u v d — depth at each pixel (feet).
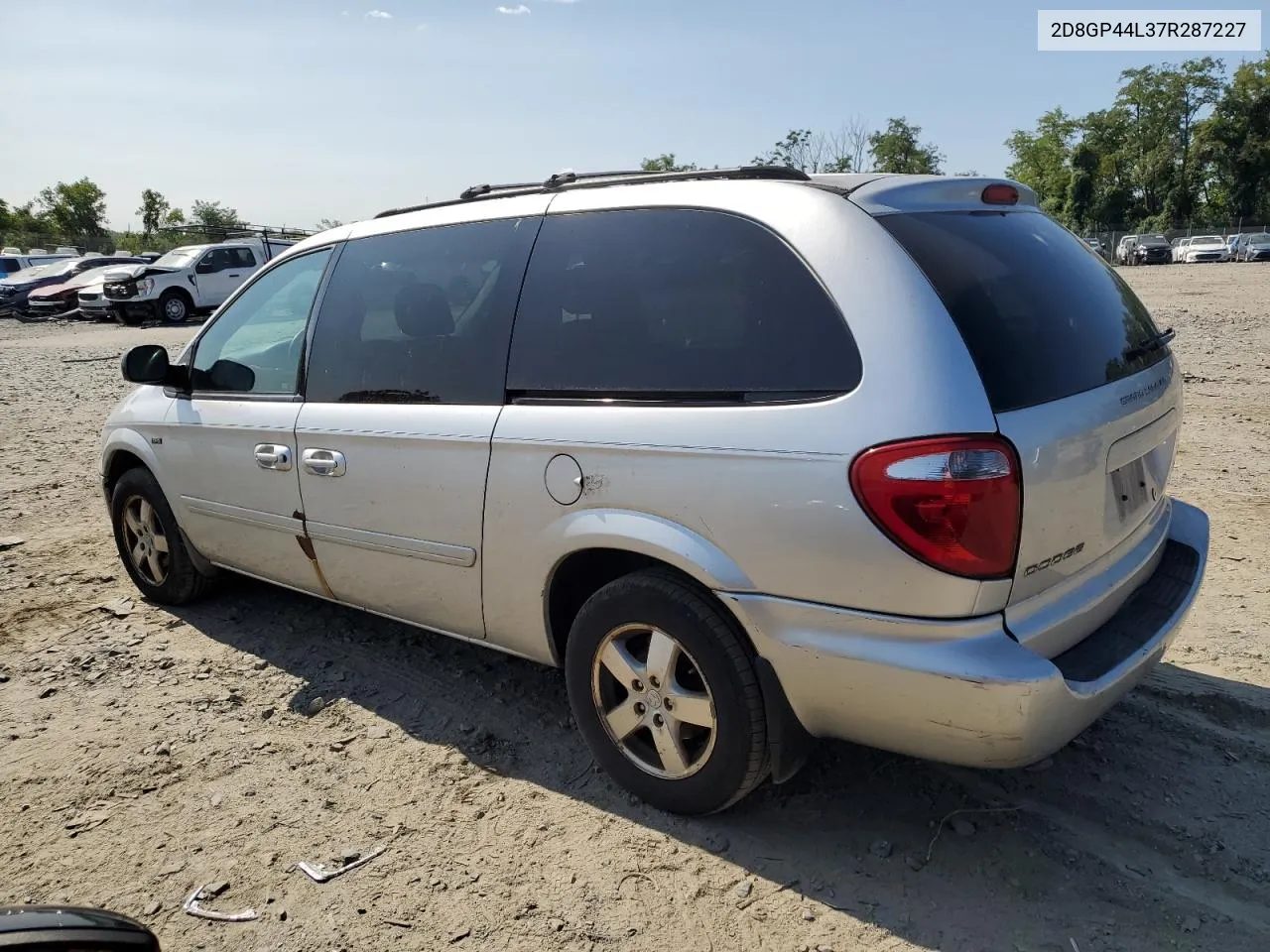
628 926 8.41
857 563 7.86
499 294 10.63
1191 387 31.48
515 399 10.23
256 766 11.09
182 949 8.33
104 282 79.56
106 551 18.81
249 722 12.07
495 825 9.86
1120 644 8.82
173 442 14.32
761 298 8.70
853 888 8.77
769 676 8.70
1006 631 7.86
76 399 39.65
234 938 8.44
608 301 9.73
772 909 8.54
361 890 8.98
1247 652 12.84
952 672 7.64
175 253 82.94
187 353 14.48
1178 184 226.79
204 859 9.48
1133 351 9.75
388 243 11.99
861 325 8.05
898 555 7.66
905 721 8.11
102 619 15.48
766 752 8.98
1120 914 8.32
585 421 9.46
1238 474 20.94
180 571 15.24
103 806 10.37
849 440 7.84
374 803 10.31
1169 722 11.25
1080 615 8.57
